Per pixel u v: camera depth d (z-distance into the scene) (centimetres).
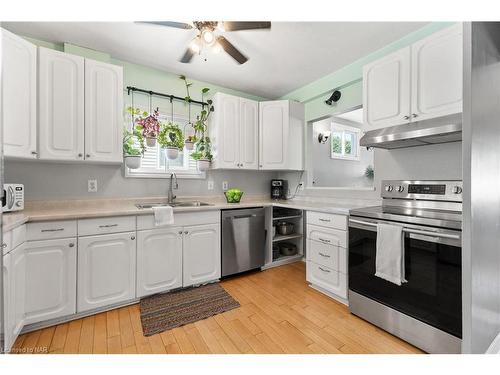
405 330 157
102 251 189
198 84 306
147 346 153
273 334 166
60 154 197
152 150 275
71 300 177
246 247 271
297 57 252
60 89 197
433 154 204
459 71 159
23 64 177
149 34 212
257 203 285
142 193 267
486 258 128
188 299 214
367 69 212
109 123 218
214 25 175
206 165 288
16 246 147
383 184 217
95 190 241
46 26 200
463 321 119
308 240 240
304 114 332
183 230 229
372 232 178
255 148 316
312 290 235
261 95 357
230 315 190
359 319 185
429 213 165
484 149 123
